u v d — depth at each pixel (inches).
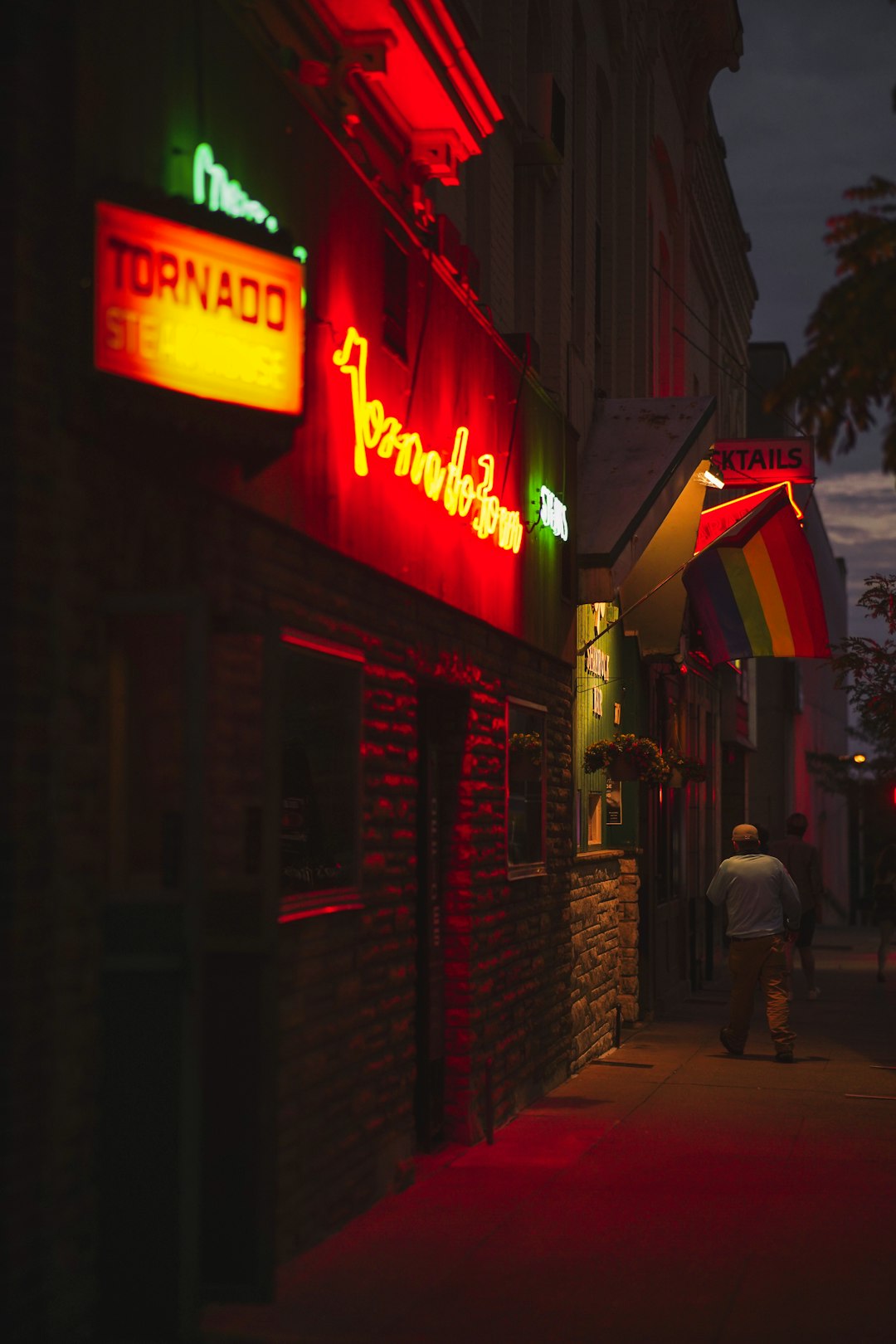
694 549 703.1
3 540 198.8
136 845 224.8
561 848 526.9
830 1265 284.0
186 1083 222.7
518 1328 245.1
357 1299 257.6
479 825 420.5
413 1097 368.5
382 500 335.0
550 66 608.1
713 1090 505.4
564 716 541.3
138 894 224.2
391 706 343.9
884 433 241.0
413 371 358.0
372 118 380.8
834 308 242.8
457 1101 402.6
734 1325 248.2
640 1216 321.7
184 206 224.8
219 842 250.4
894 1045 634.8
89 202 211.9
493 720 438.6
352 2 336.5
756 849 605.9
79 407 211.5
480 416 423.8
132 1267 222.5
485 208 511.5
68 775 211.0
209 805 250.8
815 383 242.7
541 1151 395.9
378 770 334.0
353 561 314.8
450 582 390.0
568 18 645.3
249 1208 251.6
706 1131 426.9
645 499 598.9
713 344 1221.1
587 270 684.7
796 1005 801.6
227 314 231.1
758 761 1628.9
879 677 802.8
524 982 470.3
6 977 196.7
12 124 201.0
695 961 902.4
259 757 249.9
